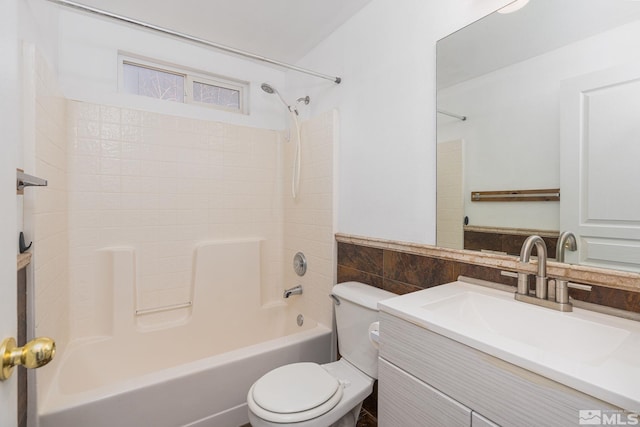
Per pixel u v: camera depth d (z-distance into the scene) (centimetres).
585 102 97
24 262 107
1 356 42
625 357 70
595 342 82
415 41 145
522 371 67
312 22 188
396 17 154
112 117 189
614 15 91
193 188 217
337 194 192
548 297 99
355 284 168
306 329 211
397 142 153
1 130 43
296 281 232
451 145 131
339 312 160
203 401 144
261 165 246
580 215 98
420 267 143
